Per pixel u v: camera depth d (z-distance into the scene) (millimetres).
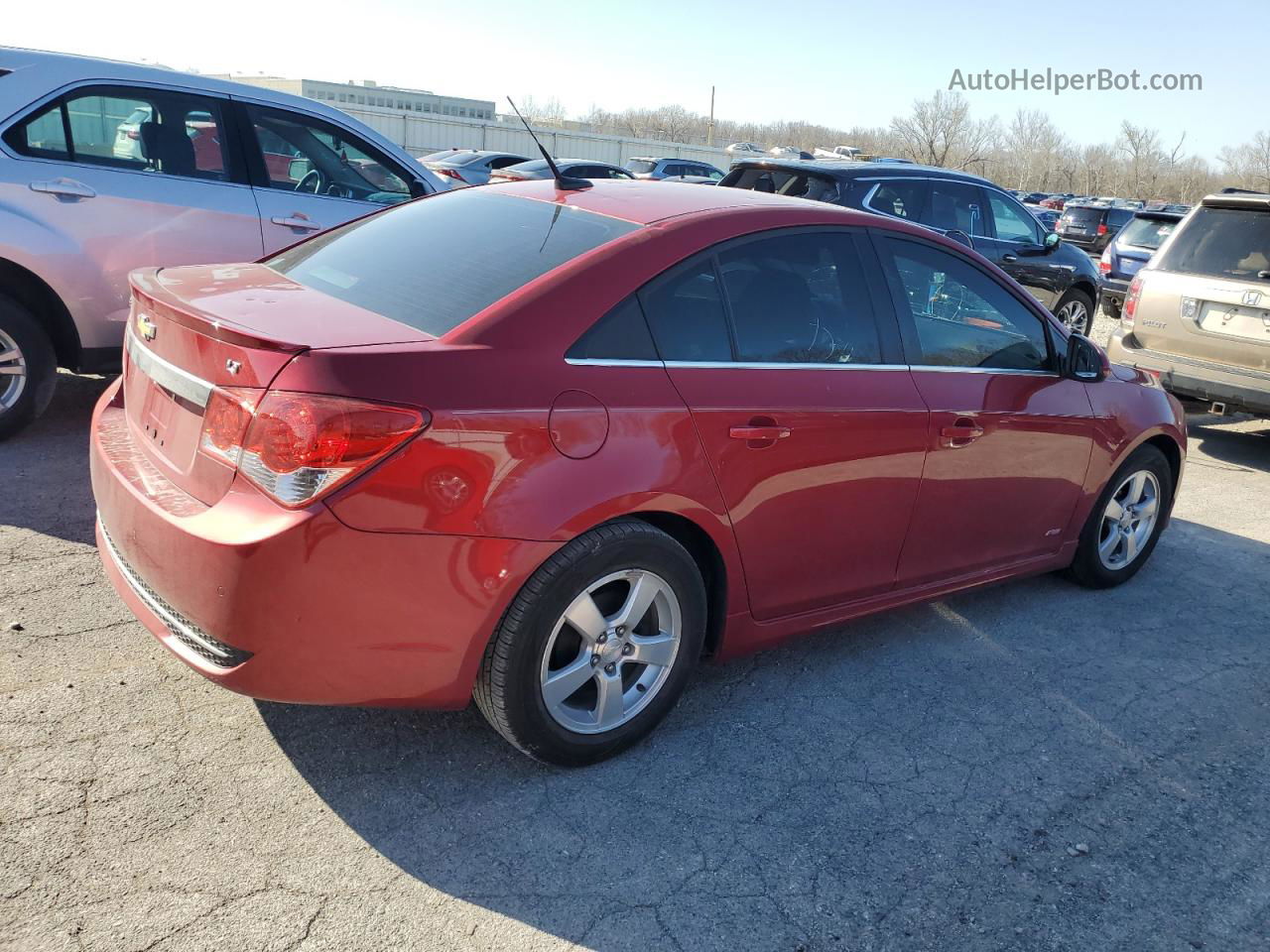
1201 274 7234
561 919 2396
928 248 3729
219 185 5473
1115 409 4402
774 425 3072
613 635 2883
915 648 3990
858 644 3979
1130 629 4363
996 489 3914
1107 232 26156
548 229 3115
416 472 2414
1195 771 3297
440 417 2439
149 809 2607
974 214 9875
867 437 3340
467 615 2553
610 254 2889
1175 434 4742
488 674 2689
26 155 4902
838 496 3330
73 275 5016
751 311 3135
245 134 5574
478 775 2895
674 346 2930
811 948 2387
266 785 2752
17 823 2498
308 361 2350
